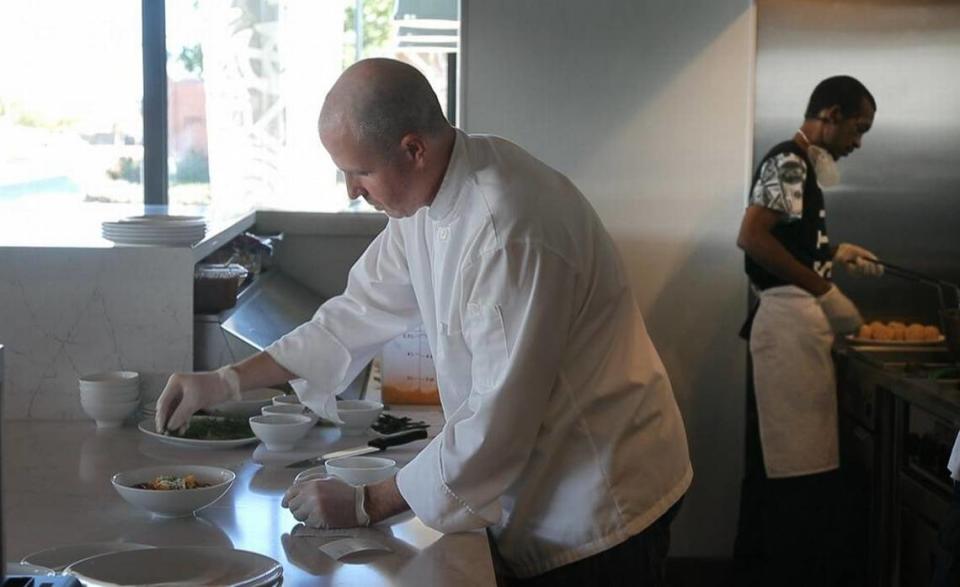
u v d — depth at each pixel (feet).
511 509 6.67
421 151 6.22
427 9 13.51
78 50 13.50
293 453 7.57
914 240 12.84
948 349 11.68
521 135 12.69
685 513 13.16
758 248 12.59
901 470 11.18
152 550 5.13
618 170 12.76
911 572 10.87
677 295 12.92
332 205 13.98
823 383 12.68
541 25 12.59
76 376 8.59
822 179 12.71
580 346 6.61
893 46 12.69
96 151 13.65
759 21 12.62
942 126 12.75
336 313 7.88
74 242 8.86
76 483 6.86
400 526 6.23
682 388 13.04
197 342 9.01
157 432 7.86
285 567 5.50
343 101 6.13
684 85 12.68
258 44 13.78
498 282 6.10
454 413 6.51
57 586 4.15
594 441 6.63
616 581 6.63
